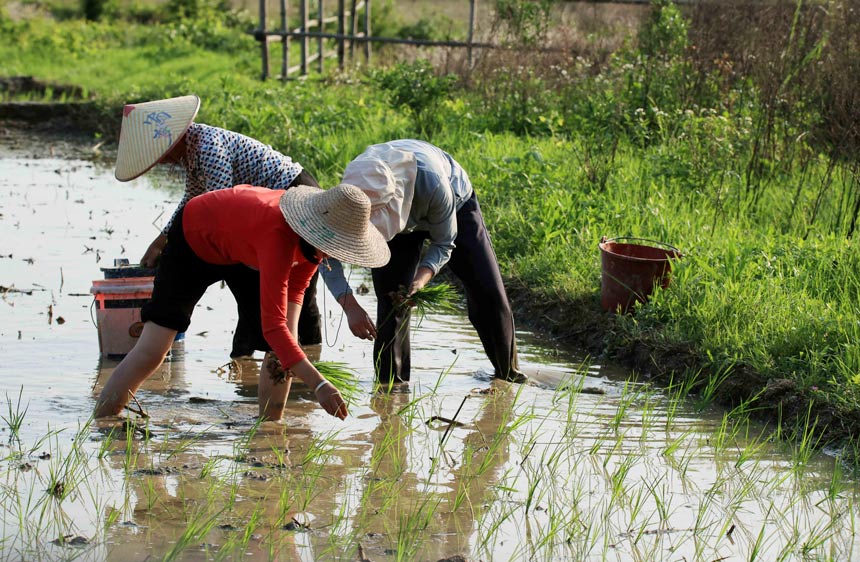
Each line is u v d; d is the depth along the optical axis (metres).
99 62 22.30
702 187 10.34
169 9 29.06
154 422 5.80
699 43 13.27
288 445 5.56
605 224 9.27
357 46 24.77
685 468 5.45
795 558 4.52
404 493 5.02
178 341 7.24
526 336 7.91
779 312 7.05
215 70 21.17
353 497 4.95
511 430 5.81
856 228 9.09
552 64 15.67
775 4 12.73
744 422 6.18
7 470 5.08
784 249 8.27
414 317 8.11
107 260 9.27
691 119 11.37
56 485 4.87
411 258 6.18
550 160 11.17
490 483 5.18
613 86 13.59
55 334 7.25
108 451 5.35
